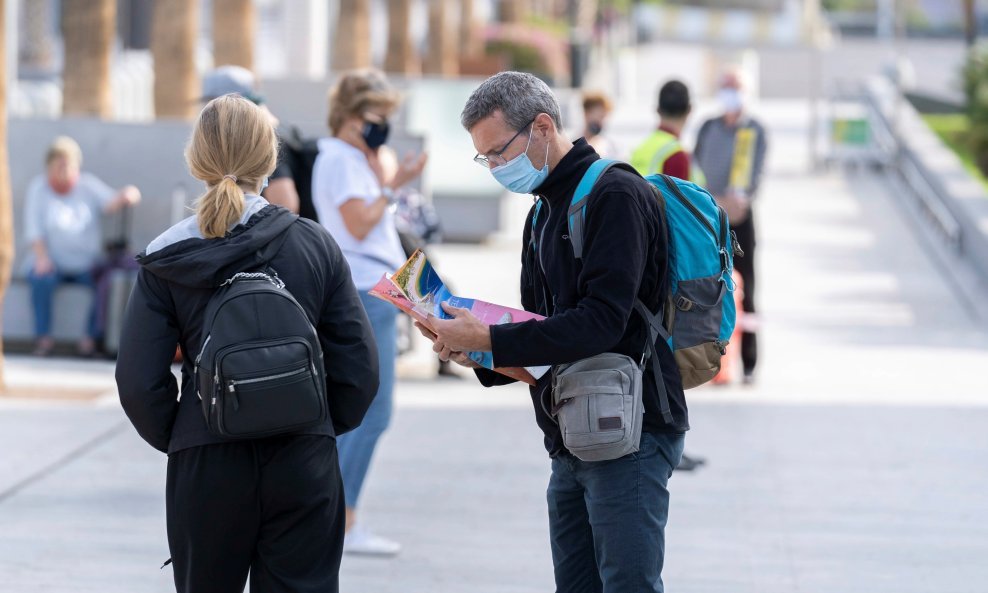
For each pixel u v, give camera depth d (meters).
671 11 194.75
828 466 25.97
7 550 20.31
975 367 36.69
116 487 23.92
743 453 27.00
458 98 57.84
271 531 12.28
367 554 20.39
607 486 12.74
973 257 52.47
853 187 75.38
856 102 91.19
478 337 12.14
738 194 32.72
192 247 11.91
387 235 19.80
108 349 36.06
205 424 11.96
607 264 12.13
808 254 56.28
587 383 12.45
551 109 12.66
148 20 91.56
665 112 24.14
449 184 58.47
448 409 31.19
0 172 30.59
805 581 19.45
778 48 176.38
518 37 120.12
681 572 19.80
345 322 12.60
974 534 21.77
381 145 19.61
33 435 27.36
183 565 12.28
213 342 11.59
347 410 12.76
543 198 13.02
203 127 12.31
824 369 36.41
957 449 27.31
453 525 22.16
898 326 43.16
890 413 30.73
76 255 36.38
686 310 12.90
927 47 196.50
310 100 60.16
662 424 12.83
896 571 19.91
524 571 19.91
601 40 149.38
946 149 71.44
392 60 85.06
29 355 36.50
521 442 28.06
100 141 38.25
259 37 101.50
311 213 19.70
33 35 76.75
